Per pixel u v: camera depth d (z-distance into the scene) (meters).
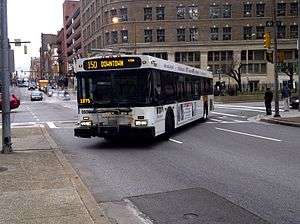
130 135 14.93
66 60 159.62
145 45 83.06
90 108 15.25
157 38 83.31
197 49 83.44
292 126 22.48
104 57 15.16
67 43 157.25
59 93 94.06
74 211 6.91
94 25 97.75
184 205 7.79
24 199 7.69
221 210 7.42
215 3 83.06
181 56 84.12
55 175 9.78
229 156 12.99
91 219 6.48
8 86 13.34
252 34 83.19
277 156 12.82
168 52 83.38
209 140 16.97
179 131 20.62
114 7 84.19
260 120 26.62
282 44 82.44
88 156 13.58
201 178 10.02
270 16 82.69
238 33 83.31
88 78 15.31
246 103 51.31
